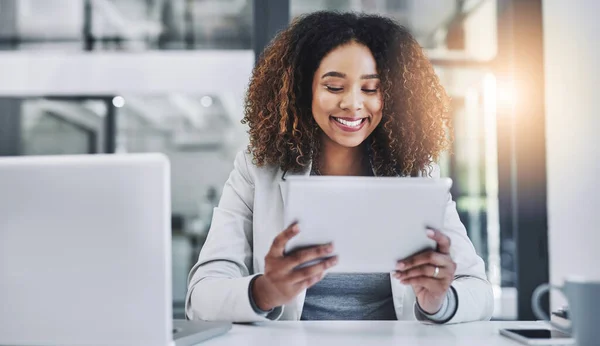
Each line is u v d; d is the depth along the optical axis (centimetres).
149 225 76
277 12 257
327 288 135
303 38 148
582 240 243
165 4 411
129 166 76
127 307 77
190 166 542
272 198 139
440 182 91
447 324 107
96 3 409
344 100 145
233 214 138
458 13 305
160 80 392
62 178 76
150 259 76
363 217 91
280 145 144
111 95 401
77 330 77
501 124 275
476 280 121
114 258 76
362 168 155
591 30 242
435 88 154
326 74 146
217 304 109
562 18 254
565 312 99
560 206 255
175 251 521
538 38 263
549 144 262
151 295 77
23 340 78
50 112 415
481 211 314
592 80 240
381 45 148
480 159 312
